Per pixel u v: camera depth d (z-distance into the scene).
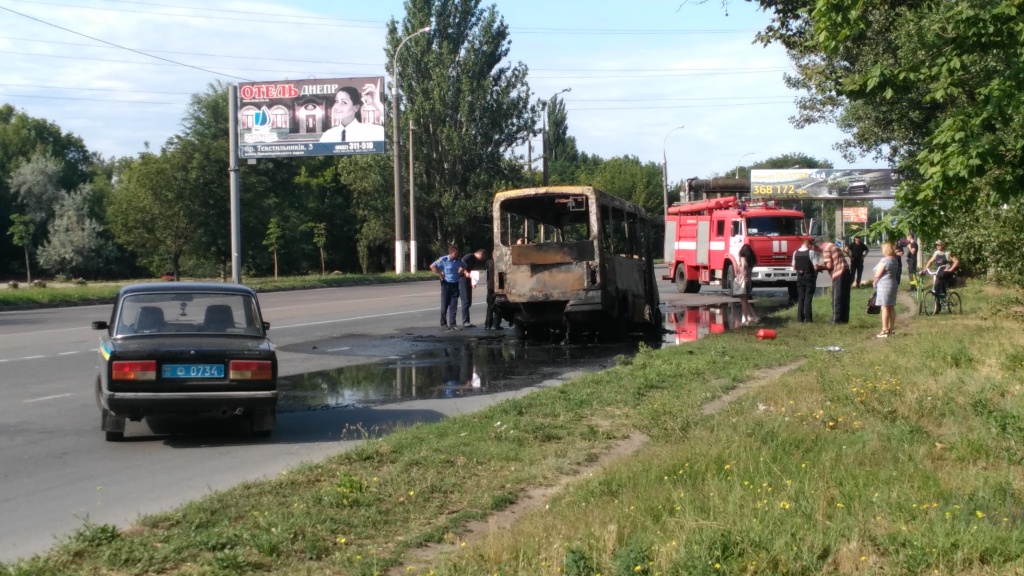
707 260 35.81
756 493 6.62
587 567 5.21
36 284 49.31
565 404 11.14
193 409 9.30
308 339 20.52
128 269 75.19
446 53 60.59
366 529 6.42
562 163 100.25
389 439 9.14
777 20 21.03
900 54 20.83
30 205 76.12
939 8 14.70
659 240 69.94
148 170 53.22
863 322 21.73
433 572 5.34
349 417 11.16
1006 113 9.48
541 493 7.51
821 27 11.14
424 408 11.79
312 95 44.53
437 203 61.53
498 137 62.69
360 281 48.34
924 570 5.24
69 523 6.79
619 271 20.22
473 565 5.44
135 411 9.20
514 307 19.73
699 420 9.83
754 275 33.00
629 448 9.09
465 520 6.70
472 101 60.84
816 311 25.22
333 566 5.67
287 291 41.34
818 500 6.41
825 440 8.56
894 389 11.06
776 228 33.31
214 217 54.00
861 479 7.05
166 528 6.33
